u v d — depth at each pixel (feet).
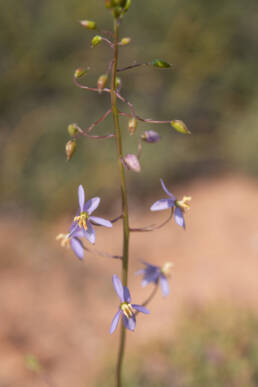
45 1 3.77
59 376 1.92
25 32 3.67
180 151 3.73
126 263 1.16
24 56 3.69
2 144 3.69
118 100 3.70
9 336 2.11
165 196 3.46
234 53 4.03
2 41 3.66
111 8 1.08
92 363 2.01
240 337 1.82
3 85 3.68
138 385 1.67
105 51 3.76
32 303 2.37
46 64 3.73
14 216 3.34
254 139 3.60
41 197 3.42
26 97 3.81
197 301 2.29
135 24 3.78
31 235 3.03
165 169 3.64
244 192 3.35
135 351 1.93
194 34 3.86
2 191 3.50
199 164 3.78
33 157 3.62
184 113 4.03
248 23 3.95
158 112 3.92
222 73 4.00
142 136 1.14
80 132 1.14
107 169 3.53
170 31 3.85
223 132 3.91
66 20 3.60
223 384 1.65
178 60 3.90
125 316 1.10
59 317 2.30
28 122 3.68
